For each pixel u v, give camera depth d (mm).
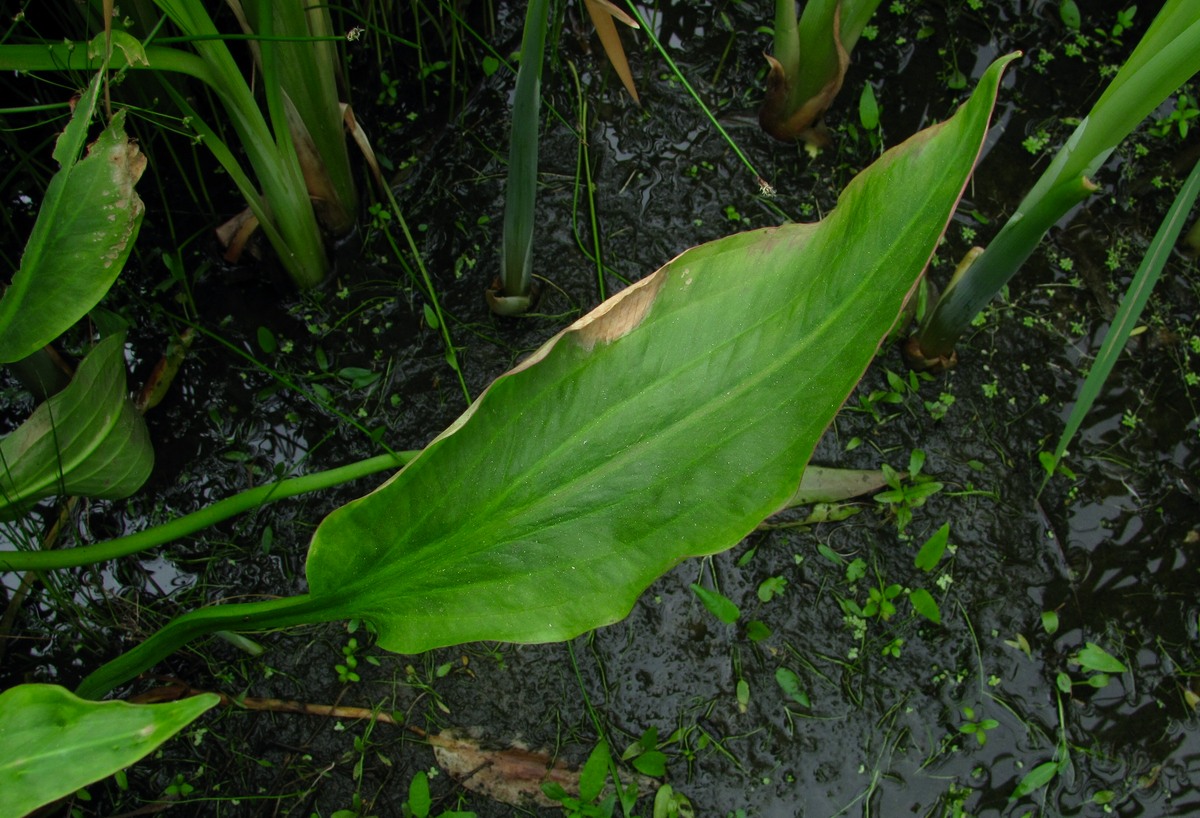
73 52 745
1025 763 928
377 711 913
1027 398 1026
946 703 938
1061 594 972
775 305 634
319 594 688
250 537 952
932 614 919
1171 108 1171
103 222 704
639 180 1086
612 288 1039
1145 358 1047
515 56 1145
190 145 1060
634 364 644
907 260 609
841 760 919
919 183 601
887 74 1164
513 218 916
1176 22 688
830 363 629
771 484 645
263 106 977
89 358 795
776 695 931
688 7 1174
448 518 660
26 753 607
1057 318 1056
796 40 1018
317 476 909
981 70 1178
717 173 1094
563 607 669
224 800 887
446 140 1104
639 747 903
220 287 1026
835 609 955
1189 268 1094
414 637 684
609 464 654
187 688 914
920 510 985
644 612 947
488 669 928
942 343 989
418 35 1091
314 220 977
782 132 1104
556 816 895
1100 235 1097
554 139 1100
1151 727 939
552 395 645
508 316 1021
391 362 1009
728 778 911
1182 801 922
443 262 1043
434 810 895
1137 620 968
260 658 923
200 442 983
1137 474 1009
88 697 786
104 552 849
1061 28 1196
